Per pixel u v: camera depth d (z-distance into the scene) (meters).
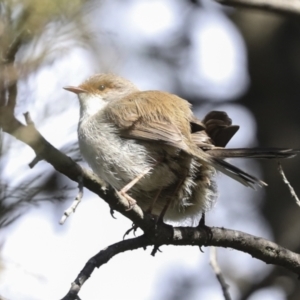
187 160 10.25
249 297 15.88
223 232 9.91
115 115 10.87
